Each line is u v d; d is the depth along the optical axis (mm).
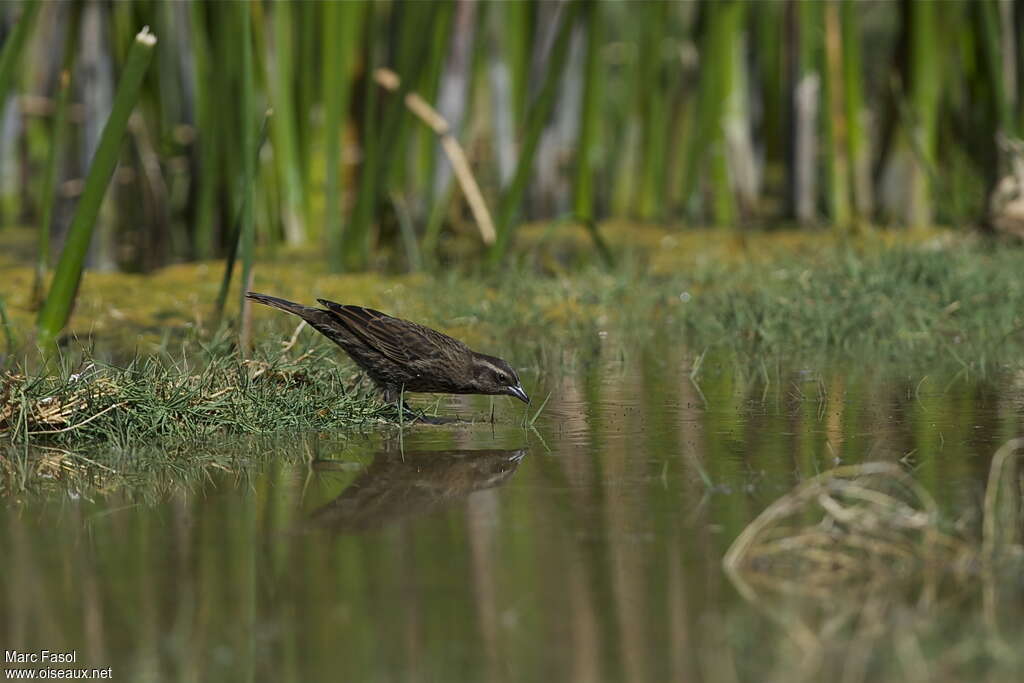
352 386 11305
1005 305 14258
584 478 8633
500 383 11164
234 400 10234
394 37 19094
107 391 10109
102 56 19219
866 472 8570
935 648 5770
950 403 10883
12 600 6422
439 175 19656
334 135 17141
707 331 14625
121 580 6684
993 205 18859
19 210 22781
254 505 8078
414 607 6285
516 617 6152
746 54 22672
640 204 21922
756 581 6605
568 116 22641
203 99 18703
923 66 19125
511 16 19812
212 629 6062
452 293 16062
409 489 8422
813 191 21578
